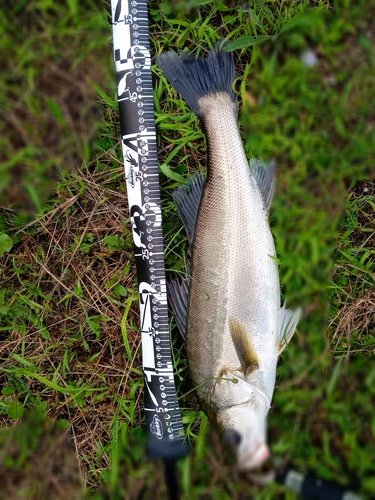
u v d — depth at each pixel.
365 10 0.64
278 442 0.62
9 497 0.63
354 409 0.63
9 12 0.63
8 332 0.66
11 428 0.65
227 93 0.60
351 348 0.64
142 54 0.61
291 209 0.64
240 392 0.56
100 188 0.65
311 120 0.64
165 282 0.61
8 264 0.66
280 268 0.64
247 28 0.64
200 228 0.58
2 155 0.64
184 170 0.65
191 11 0.65
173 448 0.60
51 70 0.64
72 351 0.66
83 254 0.66
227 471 0.63
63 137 0.65
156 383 0.61
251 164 0.61
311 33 0.64
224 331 0.57
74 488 0.64
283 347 0.59
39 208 0.63
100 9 0.64
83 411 0.65
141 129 0.61
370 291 0.64
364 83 0.64
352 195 0.65
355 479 0.60
